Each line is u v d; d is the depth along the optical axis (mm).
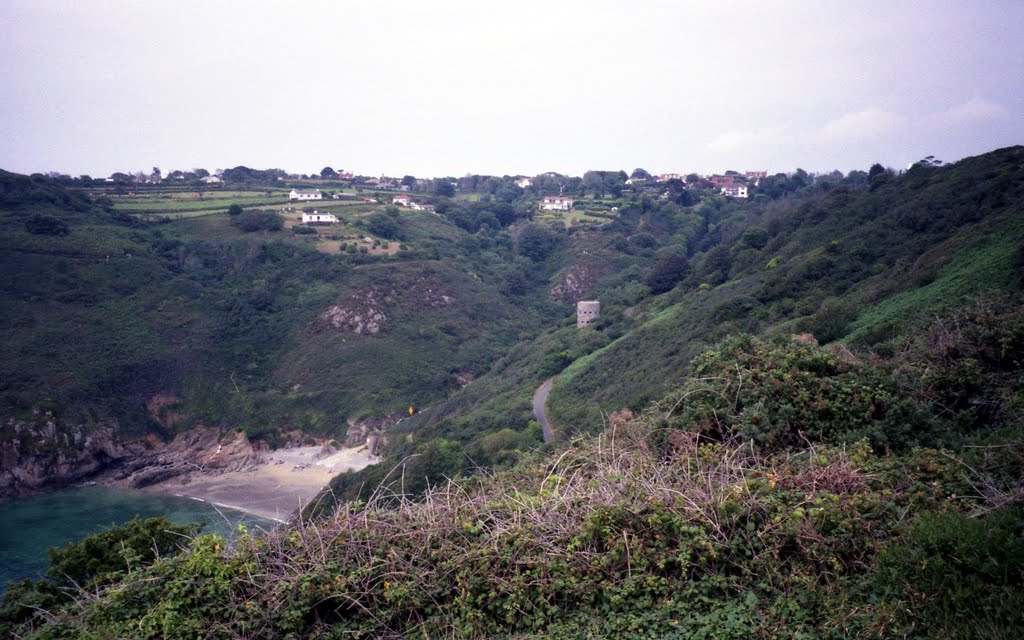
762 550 4836
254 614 4801
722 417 7605
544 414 33000
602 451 6898
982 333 8508
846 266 32250
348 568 5105
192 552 5422
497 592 4895
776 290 32375
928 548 4258
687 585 4691
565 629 4578
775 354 8344
